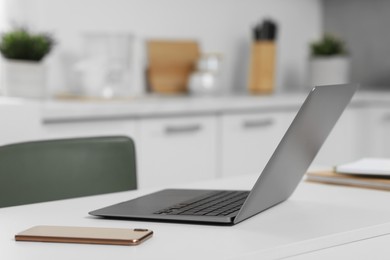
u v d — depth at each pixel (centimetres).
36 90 309
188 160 328
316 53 428
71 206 136
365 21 454
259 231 111
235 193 144
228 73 426
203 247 101
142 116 310
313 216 124
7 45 309
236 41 429
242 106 346
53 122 280
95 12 364
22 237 106
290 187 138
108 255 97
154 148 315
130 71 353
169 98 348
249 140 353
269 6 446
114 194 150
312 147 137
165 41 392
